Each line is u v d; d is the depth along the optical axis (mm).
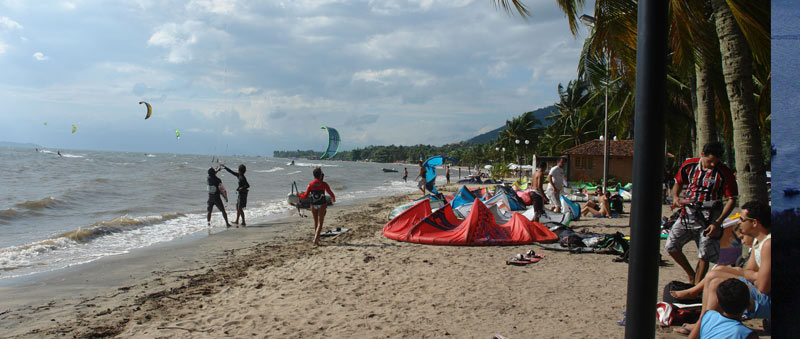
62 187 27469
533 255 8180
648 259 2174
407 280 6891
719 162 5055
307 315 5426
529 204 16328
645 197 2162
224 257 9375
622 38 8211
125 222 13703
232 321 5277
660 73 2125
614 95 24469
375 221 15102
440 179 61781
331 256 8930
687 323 4531
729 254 5016
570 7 8305
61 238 11023
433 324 4988
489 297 5898
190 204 20750
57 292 6852
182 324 5242
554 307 5430
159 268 8414
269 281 7129
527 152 75000
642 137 2158
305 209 18516
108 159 97438
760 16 5258
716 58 12273
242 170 14055
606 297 5777
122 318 5566
